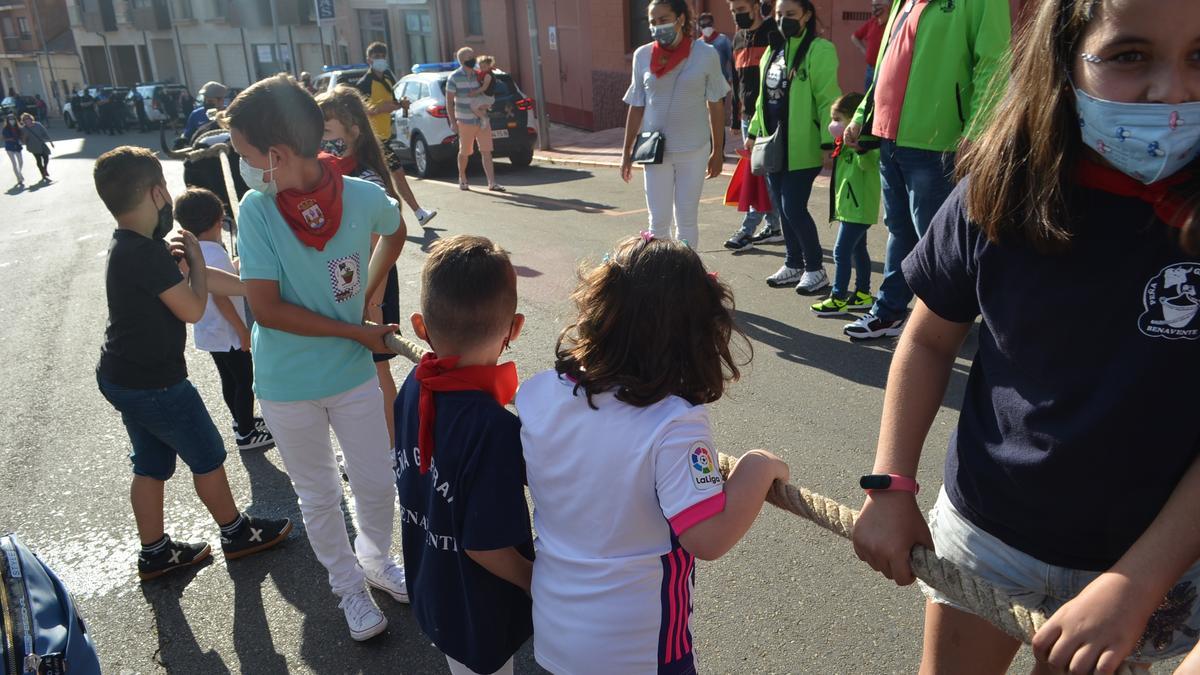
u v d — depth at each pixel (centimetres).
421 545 201
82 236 1152
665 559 169
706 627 300
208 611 328
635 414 164
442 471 187
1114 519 138
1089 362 134
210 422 343
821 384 481
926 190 465
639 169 1266
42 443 485
